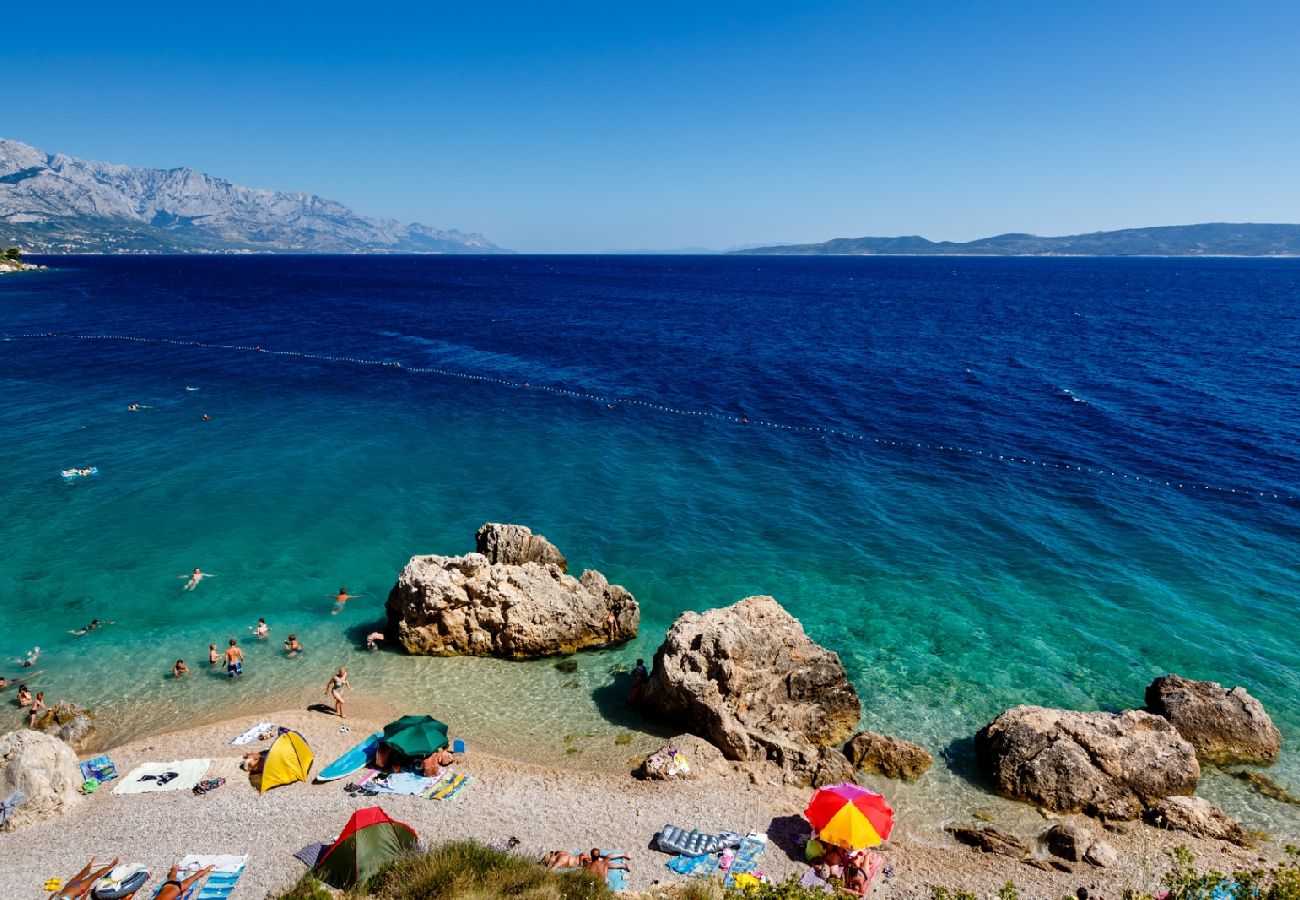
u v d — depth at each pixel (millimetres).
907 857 20609
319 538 40656
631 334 117750
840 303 176125
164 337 106500
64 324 117438
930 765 24406
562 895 17484
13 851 19688
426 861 18375
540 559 35812
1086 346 102188
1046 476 50656
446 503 45469
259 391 73750
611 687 29156
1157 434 59219
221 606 34062
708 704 25375
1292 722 26547
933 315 145875
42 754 21703
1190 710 25516
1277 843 21328
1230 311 149375
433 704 27875
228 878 18609
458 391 75438
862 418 65125
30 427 59344
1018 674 29500
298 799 22109
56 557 37875
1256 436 58188
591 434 60469
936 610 34062
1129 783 23078
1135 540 40906
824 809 19969
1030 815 22516
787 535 41625
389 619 32375
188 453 53656
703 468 52312
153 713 26938
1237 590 35562
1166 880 17547
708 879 19062
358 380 79938
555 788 23094
